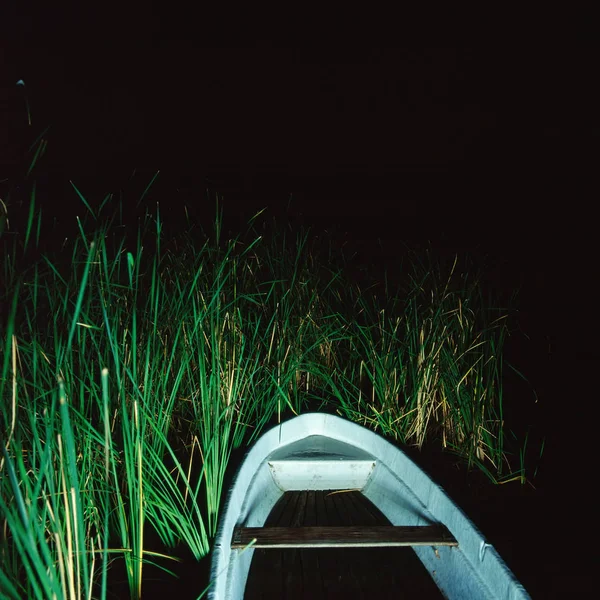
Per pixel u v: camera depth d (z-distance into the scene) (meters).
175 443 3.50
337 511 3.10
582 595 2.28
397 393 4.00
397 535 2.36
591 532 2.72
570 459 3.48
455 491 3.10
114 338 2.30
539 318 6.20
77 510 1.67
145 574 2.23
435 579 2.42
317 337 4.52
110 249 5.30
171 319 3.57
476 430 3.39
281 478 3.31
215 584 1.80
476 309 4.28
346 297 5.40
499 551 2.55
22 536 1.37
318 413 3.76
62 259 3.75
